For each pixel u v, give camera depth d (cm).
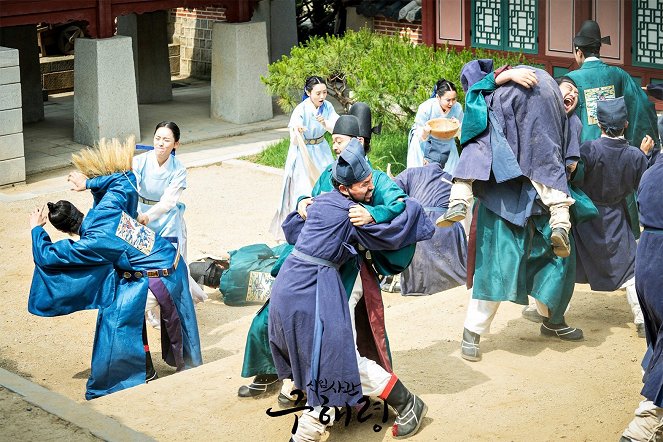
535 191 582
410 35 1839
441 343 636
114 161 682
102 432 532
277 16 1958
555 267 600
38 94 1747
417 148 953
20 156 1341
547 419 525
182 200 1255
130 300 668
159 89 1923
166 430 535
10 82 1313
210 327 835
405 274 872
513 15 1587
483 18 1633
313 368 480
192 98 1977
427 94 1235
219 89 1722
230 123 1712
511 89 579
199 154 1502
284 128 1694
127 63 1540
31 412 568
